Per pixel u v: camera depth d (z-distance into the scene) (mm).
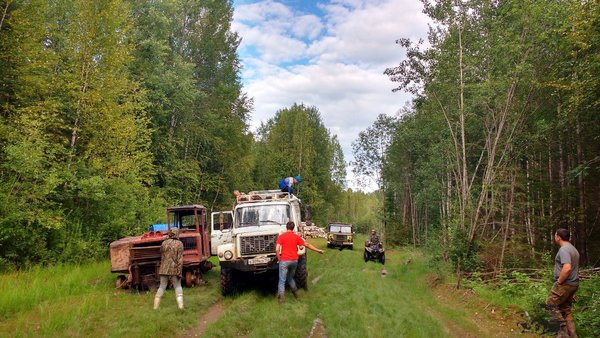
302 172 55062
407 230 42844
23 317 7617
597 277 9109
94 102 16250
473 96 14258
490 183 13711
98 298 9352
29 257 13344
